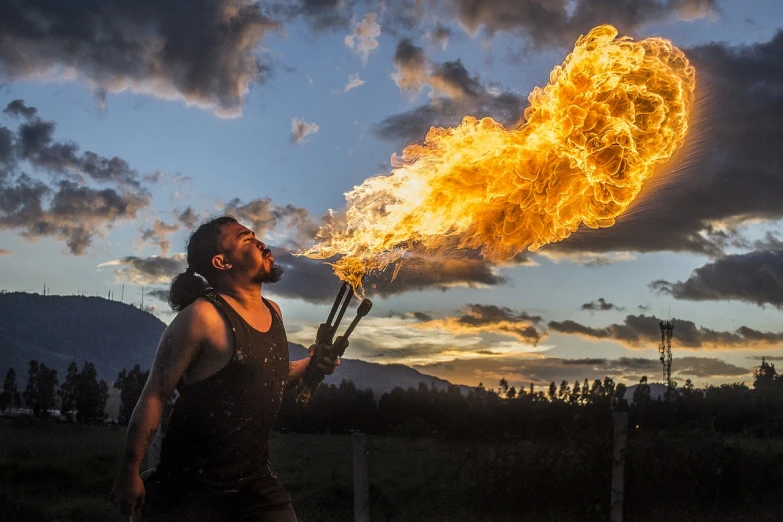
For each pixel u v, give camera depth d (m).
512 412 11.48
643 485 9.00
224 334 3.11
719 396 17.03
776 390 17.88
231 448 3.13
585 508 8.22
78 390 60.38
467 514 8.11
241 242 3.27
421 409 23.38
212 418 3.11
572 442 8.54
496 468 8.45
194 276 3.32
